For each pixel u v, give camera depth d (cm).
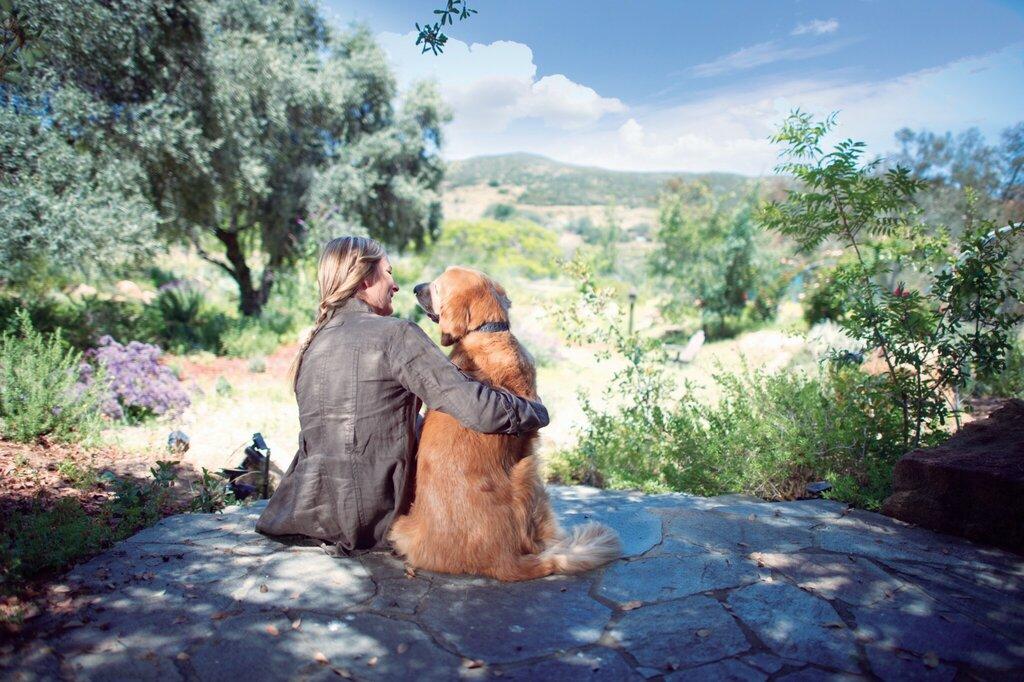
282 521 279
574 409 963
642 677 205
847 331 458
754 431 491
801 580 268
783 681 203
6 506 389
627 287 2438
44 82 895
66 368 695
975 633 230
